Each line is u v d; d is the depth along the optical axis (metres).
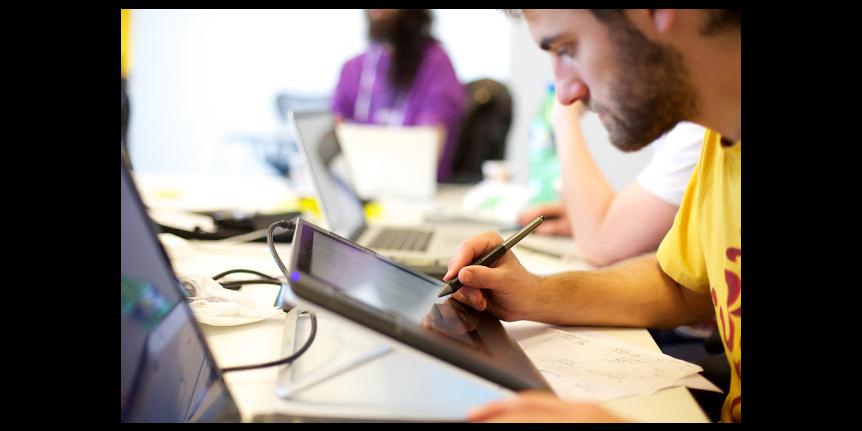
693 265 0.97
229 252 1.33
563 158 1.57
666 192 1.33
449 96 3.36
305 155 1.40
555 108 1.64
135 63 4.71
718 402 0.99
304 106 3.88
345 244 0.83
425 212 2.08
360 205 1.85
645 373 0.76
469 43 4.57
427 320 0.67
